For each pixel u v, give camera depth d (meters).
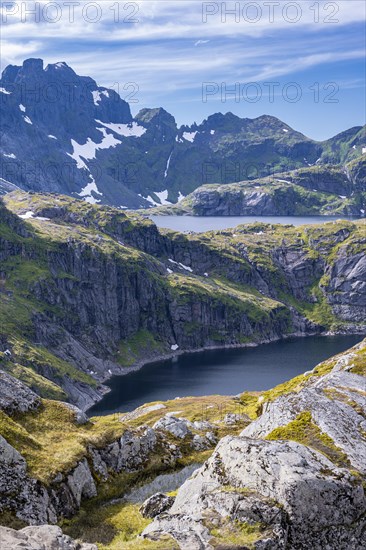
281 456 33.56
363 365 63.28
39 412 48.16
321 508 31.17
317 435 38.75
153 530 30.62
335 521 31.28
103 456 45.91
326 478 32.25
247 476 33.31
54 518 36.25
